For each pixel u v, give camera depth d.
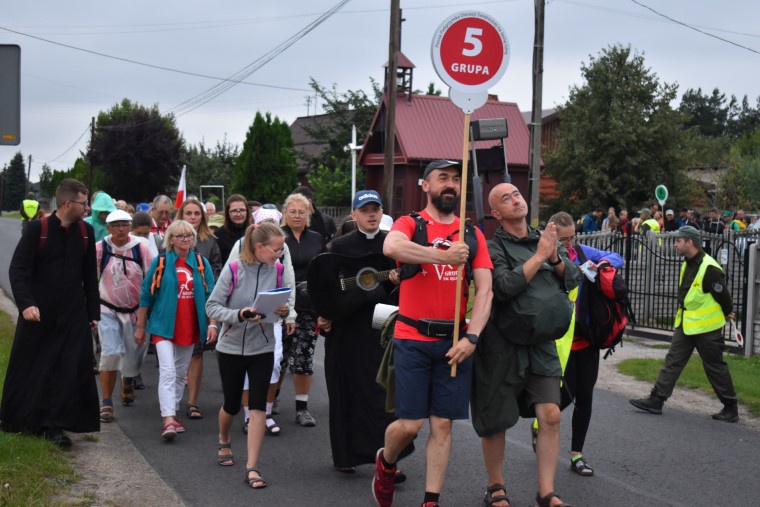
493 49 5.40
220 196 58.19
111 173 62.06
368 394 6.27
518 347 5.27
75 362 6.70
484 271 5.12
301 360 7.93
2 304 15.73
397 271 6.25
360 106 43.28
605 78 36.66
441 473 5.07
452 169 5.23
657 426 8.16
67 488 5.70
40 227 6.66
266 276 6.42
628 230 18.97
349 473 6.45
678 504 5.85
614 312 6.33
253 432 6.14
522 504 5.76
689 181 36.78
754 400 9.09
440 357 5.07
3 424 6.66
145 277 7.66
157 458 6.75
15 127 7.16
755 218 28.12
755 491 6.18
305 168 55.62
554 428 5.31
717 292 8.41
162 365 7.46
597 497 5.96
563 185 37.16
